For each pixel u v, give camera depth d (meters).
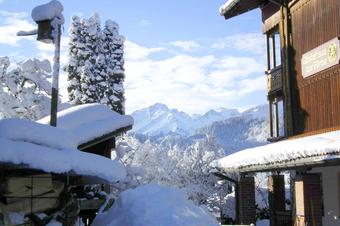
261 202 25.00
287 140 17.89
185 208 7.09
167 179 31.53
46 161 6.41
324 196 15.34
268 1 21.23
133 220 6.87
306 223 14.13
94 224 7.68
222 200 30.95
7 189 6.76
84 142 10.95
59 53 9.72
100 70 31.58
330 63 16.34
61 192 7.23
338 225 14.53
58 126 10.91
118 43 32.66
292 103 18.92
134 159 27.80
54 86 9.62
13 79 16.98
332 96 16.33
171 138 44.25
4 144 6.30
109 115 11.87
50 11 9.51
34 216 6.91
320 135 15.50
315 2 17.52
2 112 16.70
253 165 15.64
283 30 19.66
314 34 17.52
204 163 34.12
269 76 21.08
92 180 7.69
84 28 32.41
